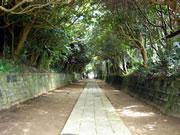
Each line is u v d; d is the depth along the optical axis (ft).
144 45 67.82
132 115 36.76
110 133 25.76
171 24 45.11
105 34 89.92
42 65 80.74
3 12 45.34
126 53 101.71
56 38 64.08
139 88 61.16
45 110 40.52
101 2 53.26
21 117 33.60
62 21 56.80
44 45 68.85
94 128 27.94
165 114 37.04
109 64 160.45
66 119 33.55
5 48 54.19
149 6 49.65
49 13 49.39
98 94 74.28
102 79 251.39
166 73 41.88
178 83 35.04
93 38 104.47
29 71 59.36
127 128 28.12
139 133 26.13
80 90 93.66
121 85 96.78
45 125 29.37
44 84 75.97
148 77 52.37
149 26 59.41
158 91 43.34
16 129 26.91
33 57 70.69
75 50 131.23
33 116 34.76
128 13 54.54
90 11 61.00
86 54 138.82
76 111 39.88
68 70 157.48
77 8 59.47
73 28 81.00
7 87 41.81
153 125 29.94
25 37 55.52
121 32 70.03
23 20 51.03
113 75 131.54
